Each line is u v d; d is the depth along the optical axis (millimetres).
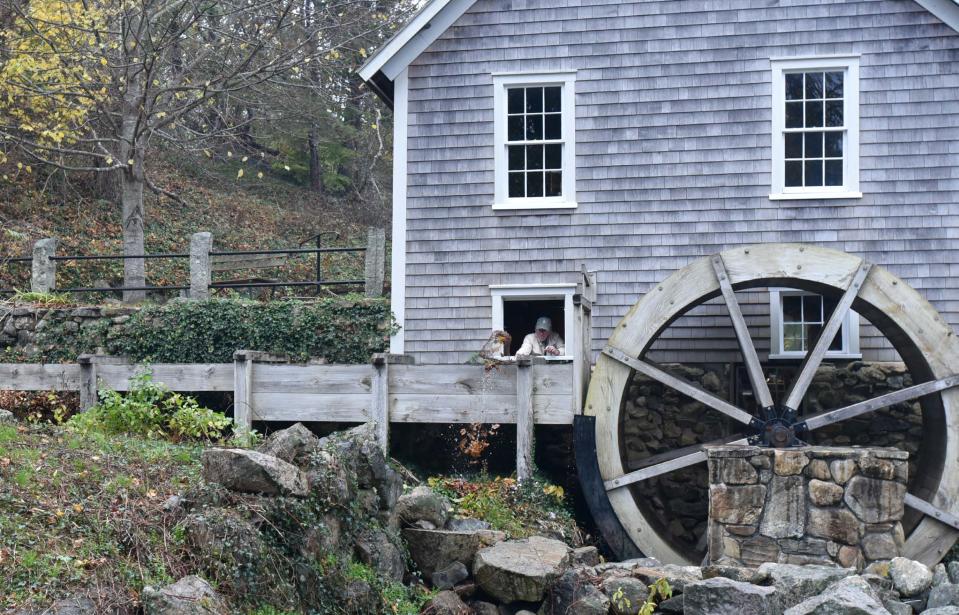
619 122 12188
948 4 11562
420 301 12422
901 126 11664
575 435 10320
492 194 12359
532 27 12383
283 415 10484
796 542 9469
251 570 6098
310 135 28797
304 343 12594
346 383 10414
